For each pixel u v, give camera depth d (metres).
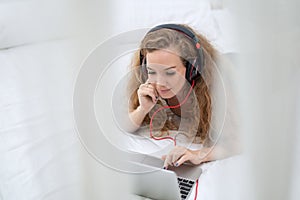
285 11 0.27
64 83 0.44
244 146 0.34
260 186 0.35
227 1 0.30
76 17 0.38
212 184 0.59
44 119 0.48
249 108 0.32
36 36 0.42
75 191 0.50
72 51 0.41
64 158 0.49
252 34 0.29
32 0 0.39
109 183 0.49
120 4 0.37
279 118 0.31
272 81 0.30
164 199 0.67
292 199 0.34
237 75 0.32
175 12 1.02
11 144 0.60
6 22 0.46
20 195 0.57
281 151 0.33
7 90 0.55
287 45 0.28
